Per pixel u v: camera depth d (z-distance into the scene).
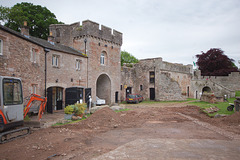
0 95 7.50
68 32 24.66
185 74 38.34
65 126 10.84
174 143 7.80
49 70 17.05
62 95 19.05
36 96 10.23
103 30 25.11
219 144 7.66
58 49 18.02
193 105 22.67
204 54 51.72
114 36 27.22
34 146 6.85
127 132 10.02
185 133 9.66
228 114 15.14
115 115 13.84
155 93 32.22
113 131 10.30
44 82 16.41
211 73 49.06
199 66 52.75
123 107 20.50
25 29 18.62
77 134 9.11
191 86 40.41
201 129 10.65
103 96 27.09
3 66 11.26
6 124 7.62
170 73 33.72
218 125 11.72
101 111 13.59
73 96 18.09
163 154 6.43
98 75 24.20
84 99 20.23
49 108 16.48
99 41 24.53
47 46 16.86
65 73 19.12
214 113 16.14
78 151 6.70
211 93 24.77
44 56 16.47
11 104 8.05
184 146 7.38
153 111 18.28
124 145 7.52
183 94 37.00
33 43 14.84
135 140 8.31
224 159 5.98
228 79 44.78
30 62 14.37
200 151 6.76
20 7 27.64
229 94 36.12
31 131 9.24
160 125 11.88
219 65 49.56
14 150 6.46
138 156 6.24
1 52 11.29
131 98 28.98
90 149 6.96
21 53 13.16
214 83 38.31
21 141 7.50
